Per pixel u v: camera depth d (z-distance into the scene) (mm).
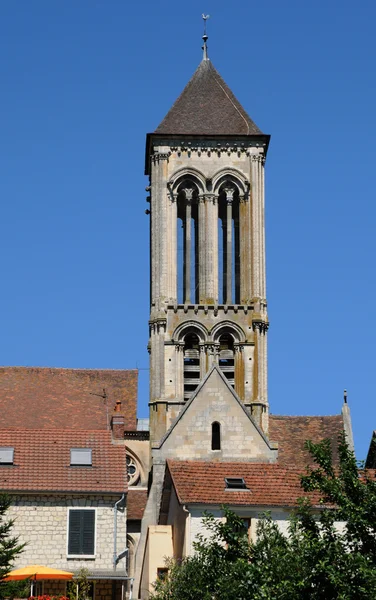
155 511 115250
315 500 92438
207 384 118312
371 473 95875
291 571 72000
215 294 140500
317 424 134250
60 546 97375
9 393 138750
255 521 91500
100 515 98562
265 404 136625
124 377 143000
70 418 136250
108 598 96438
